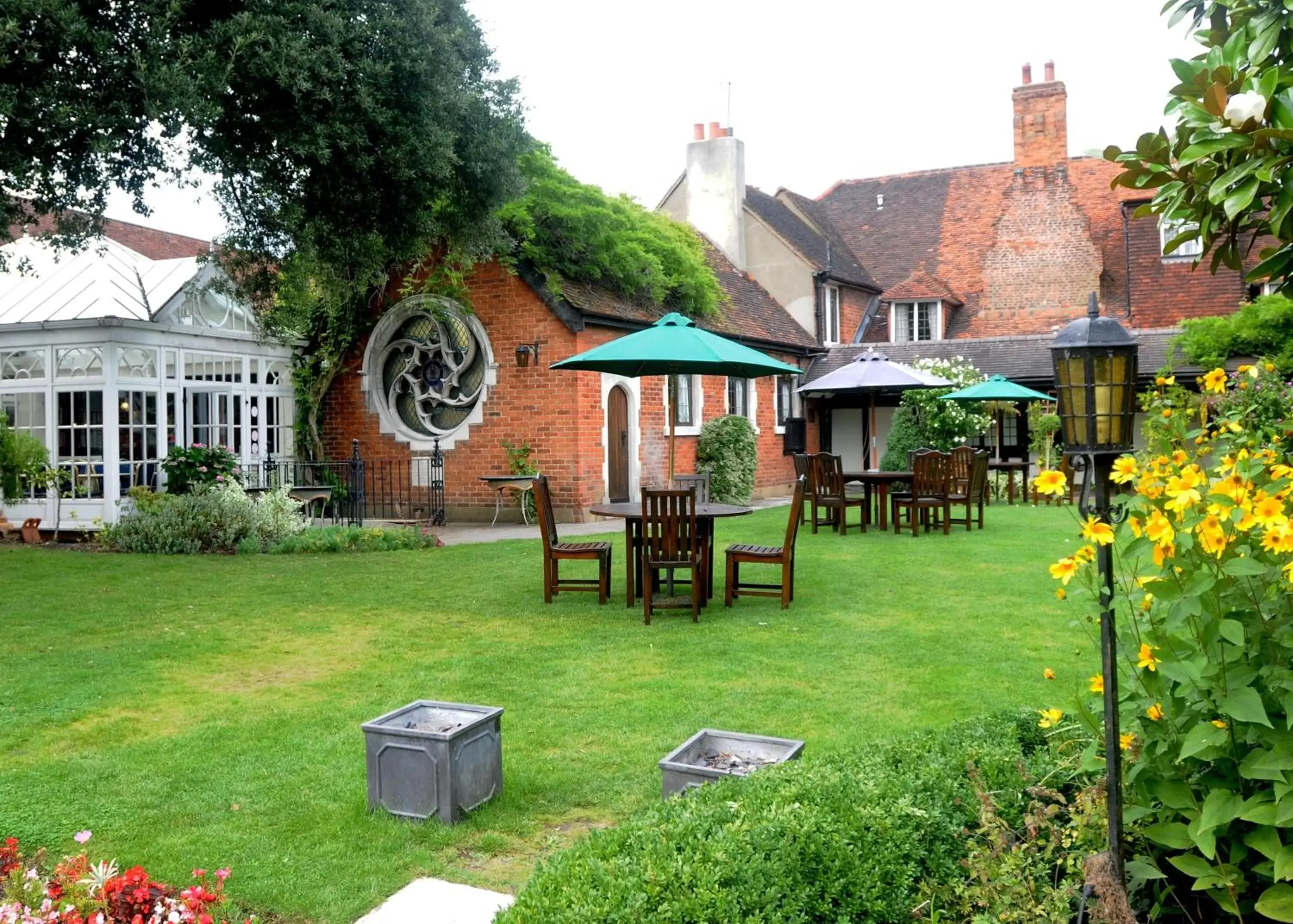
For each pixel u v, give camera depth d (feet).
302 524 47.11
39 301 49.34
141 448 49.19
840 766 11.28
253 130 36.11
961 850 9.93
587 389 55.47
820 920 8.69
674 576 32.30
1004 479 74.64
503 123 42.73
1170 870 9.70
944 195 104.32
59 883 10.43
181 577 36.06
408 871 12.64
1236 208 9.30
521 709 19.54
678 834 9.23
